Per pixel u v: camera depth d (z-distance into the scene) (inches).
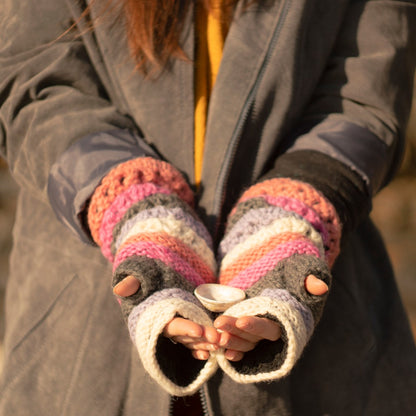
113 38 72.7
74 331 72.6
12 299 77.0
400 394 76.2
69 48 73.0
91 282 72.8
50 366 73.0
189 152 73.5
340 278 75.1
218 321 63.7
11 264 77.8
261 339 65.9
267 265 67.1
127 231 68.0
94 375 71.9
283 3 72.8
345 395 74.1
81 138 71.6
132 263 65.6
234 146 72.6
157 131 73.5
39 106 72.7
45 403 72.8
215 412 70.8
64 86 73.5
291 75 73.0
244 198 70.8
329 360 73.9
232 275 68.2
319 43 74.1
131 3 71.4
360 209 72.1
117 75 73.3
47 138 72.0
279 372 64.8
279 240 67.7
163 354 65.5
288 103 73.2
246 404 71.0
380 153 73.7
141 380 71.2
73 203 70.1
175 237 67.9
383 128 74.4
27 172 73.2
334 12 74.4
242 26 73.0
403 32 75.9
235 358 65.1
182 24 72.7
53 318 73.4
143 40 71.7
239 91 72.7
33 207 76.2
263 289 66.4
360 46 75.5
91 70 73.6
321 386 73.6
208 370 65.7
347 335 74.5
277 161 73.1
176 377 65.8
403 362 77.0
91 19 72.9
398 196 248.2
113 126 72.4
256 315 64.7
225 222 74.0
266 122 73.4
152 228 67.7
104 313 72.2
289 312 64.7
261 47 72.9
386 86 74.9
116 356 71.9
